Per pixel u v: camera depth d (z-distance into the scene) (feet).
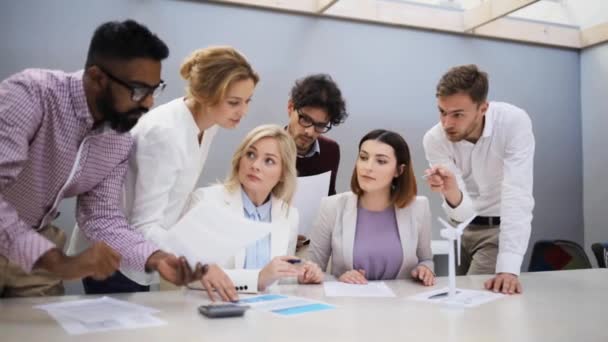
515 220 5.77
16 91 3.67
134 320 3.38
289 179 5.78
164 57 3.86
